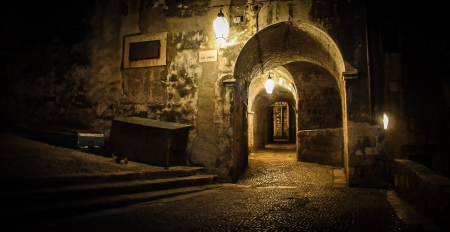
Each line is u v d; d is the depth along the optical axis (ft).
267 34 26.17
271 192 20.71
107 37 29.50
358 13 24.17
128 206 15.16
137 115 27.68
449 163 22.49
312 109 39.01
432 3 23.89
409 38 23.82
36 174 15.15
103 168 19.11
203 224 12.66
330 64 29.32
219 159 25.14
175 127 23.57
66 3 31.32
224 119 25.44
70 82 29.94
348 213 14.80
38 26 31.78
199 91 26.35
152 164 22.99
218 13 25.46
